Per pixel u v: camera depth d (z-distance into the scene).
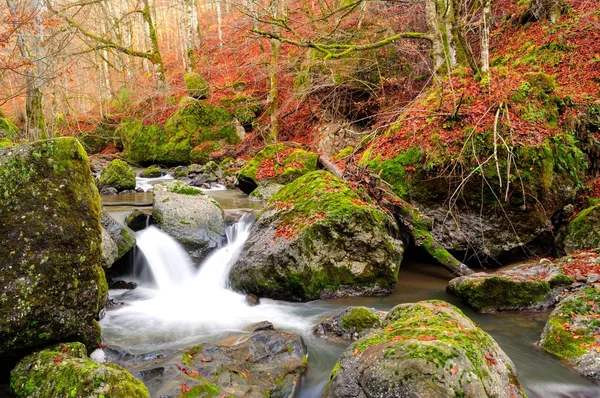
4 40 8.38
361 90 15.85
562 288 6.17
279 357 4.46
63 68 11.25
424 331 3.59
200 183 15.18
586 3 13.07
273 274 6.55
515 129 8.00
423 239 7.95
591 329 4.76
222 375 3.98
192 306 6.47
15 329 3.61
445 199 8.30
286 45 20.42
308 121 17.84
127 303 6.40
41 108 10.98
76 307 4.05
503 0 15.66
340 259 6.64
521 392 3.57
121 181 13.38
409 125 9.59
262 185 12.70
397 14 16.00
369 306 6.35
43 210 3.90
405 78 15.01
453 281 6.85
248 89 21.22
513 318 5.87
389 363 3.21
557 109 8.89
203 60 24.34
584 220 7.63
